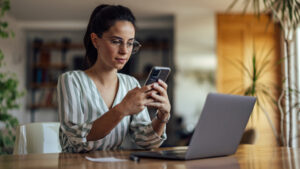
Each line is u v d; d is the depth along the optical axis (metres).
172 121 5.30
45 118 6.43
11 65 5.64
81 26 6.13
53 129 1.75
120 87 1.53
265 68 5.14
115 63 1.38
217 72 5.28
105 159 1.09
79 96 1.40
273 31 5.23
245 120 1.21
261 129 5.03
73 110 1.36
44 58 6.34
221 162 1.05
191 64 5.33
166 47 6.19
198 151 1.08
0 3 3.79
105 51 1.37
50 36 6.45
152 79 1.26
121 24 1.35
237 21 5.30
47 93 6.28
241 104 1.15
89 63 1.55
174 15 5.44
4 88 3.51
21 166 0.98
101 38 1.38
